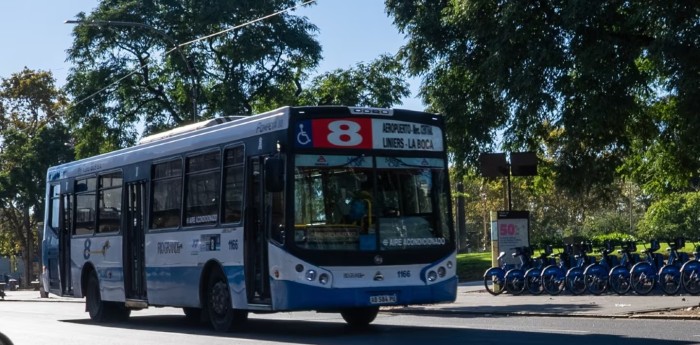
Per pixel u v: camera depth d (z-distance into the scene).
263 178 15.94
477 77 22.91
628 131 23.12
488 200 70.25
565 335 14.72
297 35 46.22
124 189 20.53
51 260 24.11
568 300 21.58
